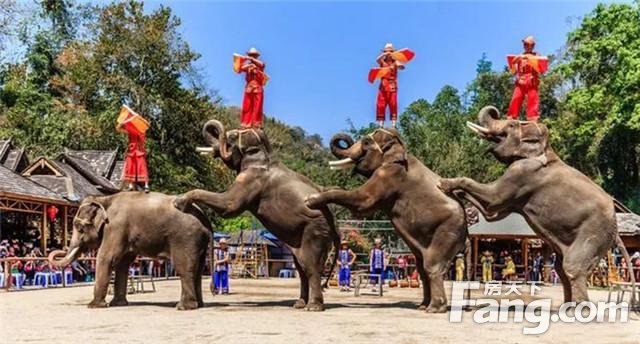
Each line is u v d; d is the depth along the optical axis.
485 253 29.39
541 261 31.52
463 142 42.75
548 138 14.10
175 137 46.28
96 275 14.94
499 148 14.12
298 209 14.36
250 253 36.09
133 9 46.81
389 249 32.59
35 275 23.67
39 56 51.06
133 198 15.02
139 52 46.00
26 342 9.75
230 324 11.90
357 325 11.81
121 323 12.03
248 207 14.66
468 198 14.04
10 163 32.34
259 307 15.31
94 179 34.03
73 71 46.59
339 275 23.09
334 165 14.73
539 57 14.33
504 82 50.03
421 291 22.84
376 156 14.37
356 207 14.22
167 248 14.72
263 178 14.59
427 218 14.00
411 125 44.22
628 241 31.05
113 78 44.91
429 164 41.53
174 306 15.50
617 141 37.94
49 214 27.67
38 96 47.50
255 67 15.00
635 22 34.06
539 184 13.72
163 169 43.00
